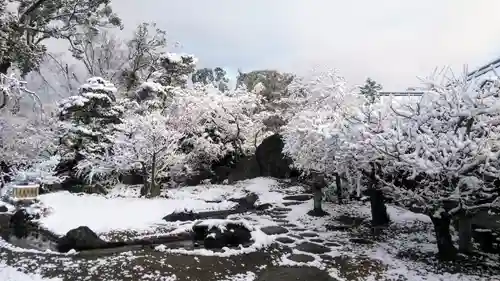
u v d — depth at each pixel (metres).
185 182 13.74
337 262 5.43
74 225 7.30
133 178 13.44
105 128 12.45
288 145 9.70
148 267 5.08
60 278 4.64
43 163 10.65
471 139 4.88
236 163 15.60
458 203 5.12
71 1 14.63
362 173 6.93
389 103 5.61
